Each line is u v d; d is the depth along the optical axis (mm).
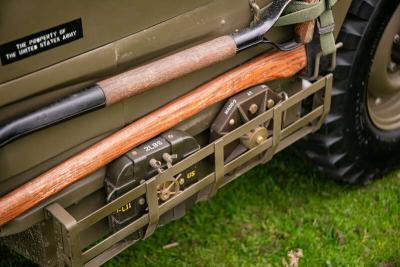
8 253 1962
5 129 1369
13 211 1433
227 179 1737
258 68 1702
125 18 1458
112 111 1518
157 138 1588
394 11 1940
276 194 2178
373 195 2174
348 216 2107
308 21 1701
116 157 1535
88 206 1578
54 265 1572
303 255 1986
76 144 1492
